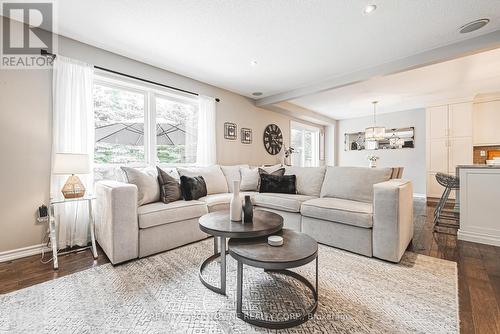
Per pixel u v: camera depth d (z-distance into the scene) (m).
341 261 2.17
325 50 2.91
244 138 4.78
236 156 4.61
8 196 2.24
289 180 3.39
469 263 2.12
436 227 3.32
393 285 1.76
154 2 2.03
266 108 5.32
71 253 2.37
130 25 2.37
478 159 5.27
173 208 2.45
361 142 7.18
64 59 2.49
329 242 2.53
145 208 2.34
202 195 3.00
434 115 5.45
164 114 3.60
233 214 1.87
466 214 2.75
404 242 2.29
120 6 2.08
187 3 2.05
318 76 3.77
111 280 1.83
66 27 2.40
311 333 1.28
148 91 3.37
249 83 4.09
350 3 2.06
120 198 2.09
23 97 2.31
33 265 2.10
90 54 2.76
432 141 5.48
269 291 1.68
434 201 5.38
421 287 1.73
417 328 1.31
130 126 3.21
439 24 2.37
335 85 3.82
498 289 1.70
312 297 1.61
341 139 7.61
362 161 7.15
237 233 1.60
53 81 2.44
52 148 2.45
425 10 2.15
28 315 1.42
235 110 4.60
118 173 2.93
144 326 1.33
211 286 1.70
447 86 4.38
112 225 2.05
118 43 2.72
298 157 6.83
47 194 2.44
